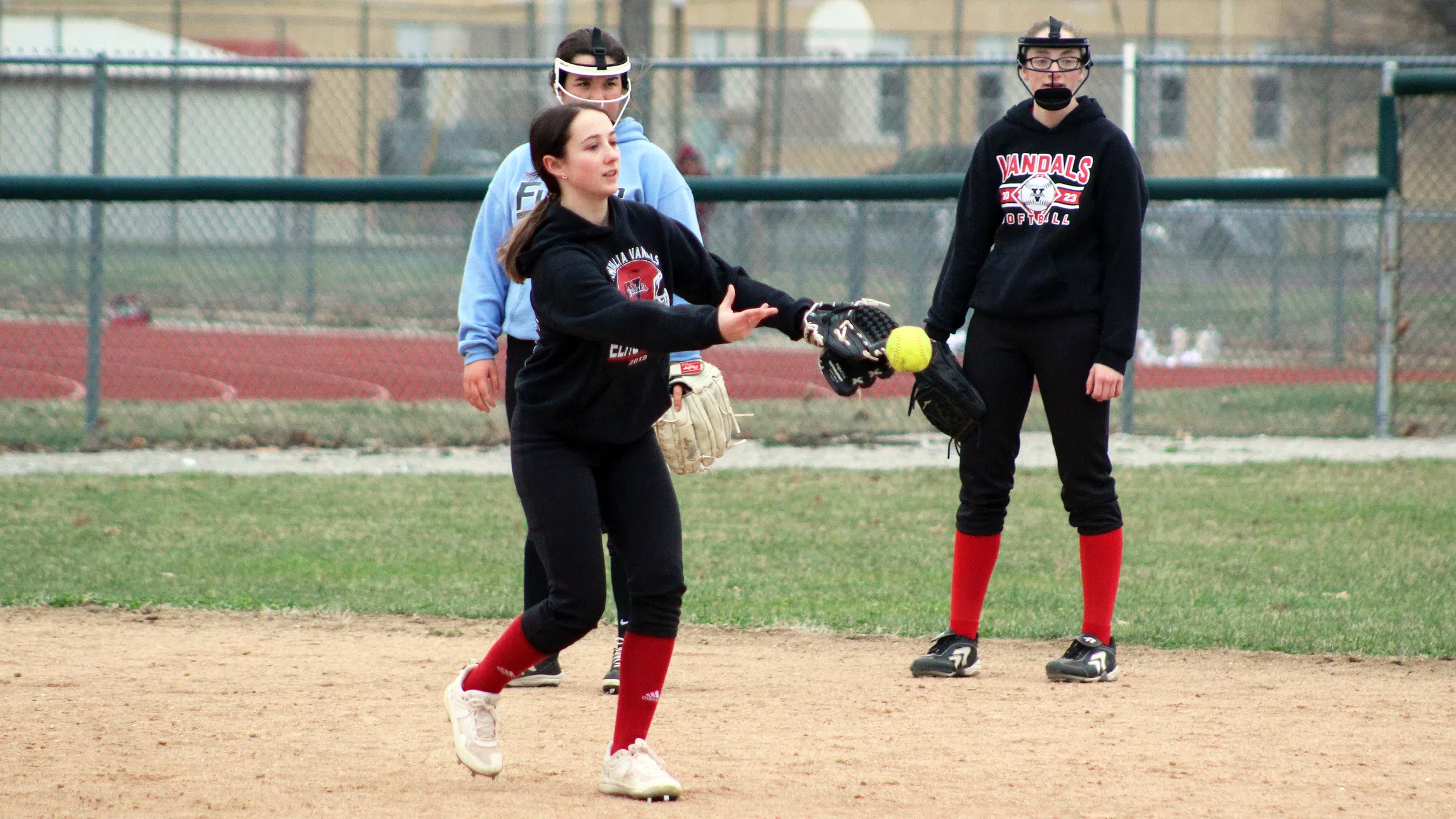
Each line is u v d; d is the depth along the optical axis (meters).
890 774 14.45
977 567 19.44
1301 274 56.22
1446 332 52.59
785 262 55.38
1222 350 55.06
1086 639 19.22
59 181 37.69
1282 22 114.69
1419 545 27.67
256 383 52.31
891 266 55.25
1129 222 18.67
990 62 40.59
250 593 24.05
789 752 15.30
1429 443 40.16
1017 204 19.16
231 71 70.44
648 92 41.28
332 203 37.66
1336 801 13.61
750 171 90.94
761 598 23.94
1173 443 40.19
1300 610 22.81
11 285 60.75
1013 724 16.58
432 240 57.97
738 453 39.28
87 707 17.08
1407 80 39.34
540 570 18.78
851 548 27.80
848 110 98.06
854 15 113.88
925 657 19.28
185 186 37.62
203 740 15.62
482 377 18.48
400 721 16.58
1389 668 19.62
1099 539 19.23
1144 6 128.62
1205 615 22.39
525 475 13.88
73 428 41.44
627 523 14.02
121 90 79.25
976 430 19.02
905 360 14.70
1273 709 17.33
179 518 29.95
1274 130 104.00
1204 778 14.35
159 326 60.94
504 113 74.31
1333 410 45.00
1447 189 71.88
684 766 14.75
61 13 100.00
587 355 13.26
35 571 25.22
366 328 56.59
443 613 22.91
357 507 31.47
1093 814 13.16
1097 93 65.38
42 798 13.44
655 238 13.87
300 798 13.51
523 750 15.45
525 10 105.88
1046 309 18.95
